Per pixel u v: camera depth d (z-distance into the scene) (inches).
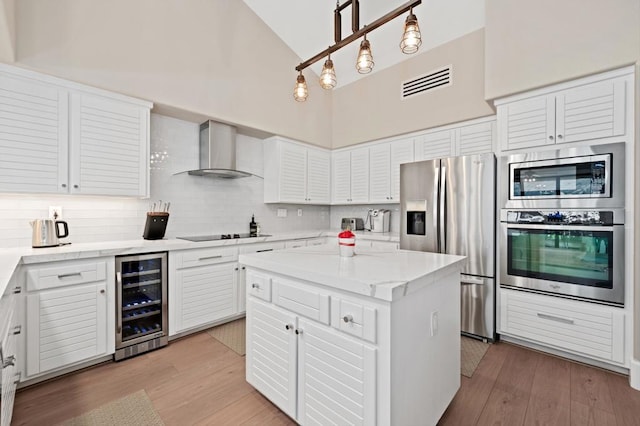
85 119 89.1
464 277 106.0
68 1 85.4
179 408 67.1
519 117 96.7
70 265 78.7
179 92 109.5
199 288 108.1
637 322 76.2
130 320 94.3
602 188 81.4
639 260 76.2
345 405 50.1
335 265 59.7
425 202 116.6
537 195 92.4
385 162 154.0
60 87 84.7
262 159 156.9
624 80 79.4
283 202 152.5
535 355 91.7
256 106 136.7
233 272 119.1
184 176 125.3
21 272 70.8
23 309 71.1
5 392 45.7
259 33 138.2
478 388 74.3
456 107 126.4
